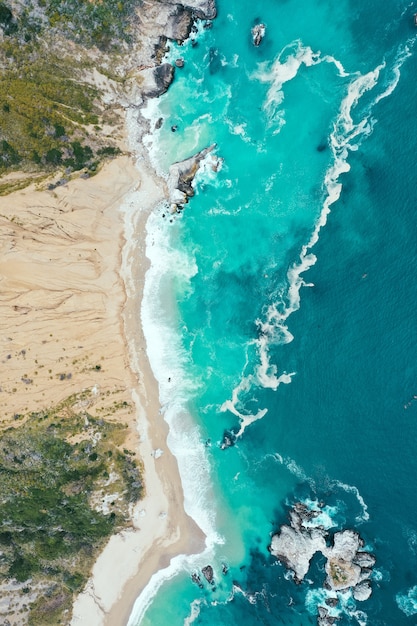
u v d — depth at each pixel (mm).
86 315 48562
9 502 47875
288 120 50156
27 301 46469
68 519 49750
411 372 48031
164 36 49250
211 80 50531
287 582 50938
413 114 48094
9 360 46250
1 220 45562
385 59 48750
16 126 44594
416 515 48156
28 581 48812
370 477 49219
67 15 45000
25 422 47188
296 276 50500
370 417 49156
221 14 49906
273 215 50625
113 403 50031
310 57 49844
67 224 47656
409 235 48062
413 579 48250
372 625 48594
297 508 50594
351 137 49250
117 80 48750
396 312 48406
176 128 50500
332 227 49656
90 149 48000
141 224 50375
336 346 49812
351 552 49031
